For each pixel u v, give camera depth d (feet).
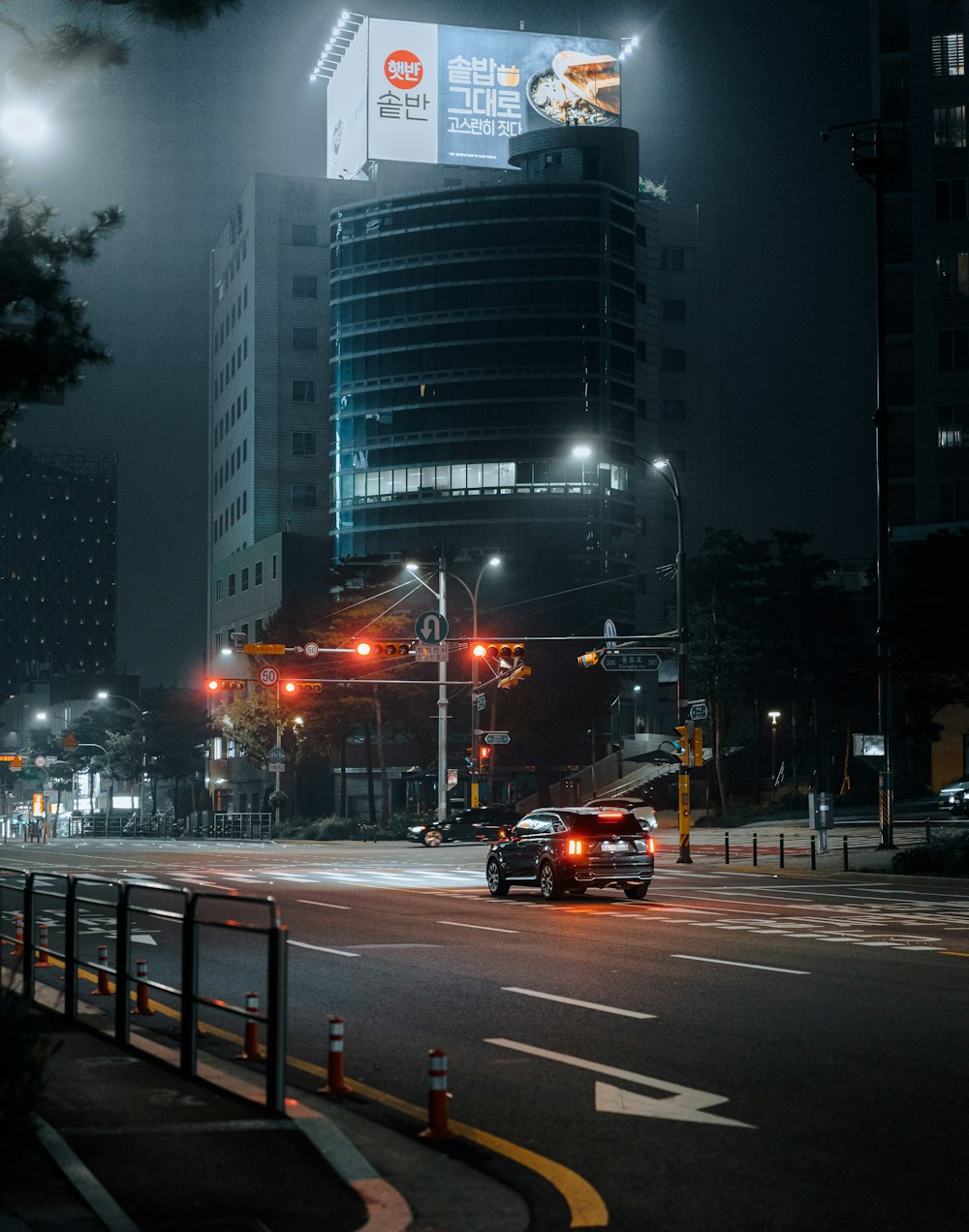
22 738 580.30
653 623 365.20
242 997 46.80
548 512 343.87
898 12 280.10
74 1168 22.57
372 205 364.58
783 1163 25.32
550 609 273.54
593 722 295.89
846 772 262.47
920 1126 27.86
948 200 272.72
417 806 258.16
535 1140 27.27
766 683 240.94
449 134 378.12
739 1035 38.32
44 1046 23.50
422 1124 28.58
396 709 240.73
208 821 309.01
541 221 352.28
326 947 60.95
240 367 387.96
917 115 275.80
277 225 373.40
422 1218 22.38
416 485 353.51
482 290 352.90
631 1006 43.55
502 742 193.67
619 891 100.99
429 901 89.66
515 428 347.56
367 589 264.52
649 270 375.25
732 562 242.99
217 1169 23.43
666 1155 26.11
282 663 256.32
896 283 275.59
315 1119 26.73
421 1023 40.83
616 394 353.92
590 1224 22.04
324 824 238.48
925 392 270.46
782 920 74.95
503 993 46.57
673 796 260.42
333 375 370.32
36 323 43.24
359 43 381.60
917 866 114.01
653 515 370.12
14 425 46.62
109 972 36.47
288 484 369.91
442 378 353.51
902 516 271.69
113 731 416.67
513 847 93.71
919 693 126.82
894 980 49.44
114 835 351.25
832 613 247.50
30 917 43.47
